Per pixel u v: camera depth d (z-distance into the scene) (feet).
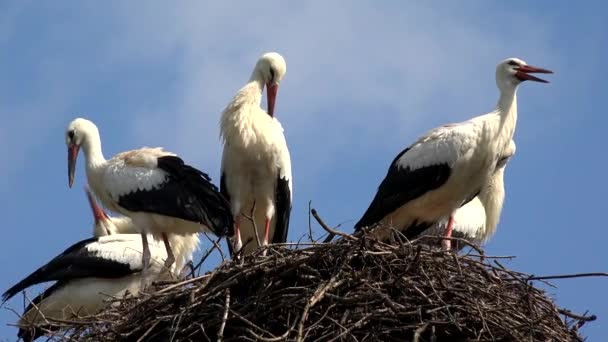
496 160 55.67
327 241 44.98
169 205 54.03
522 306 43.80
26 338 54.44
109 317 45.60
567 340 43.47
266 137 55.93
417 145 56.18
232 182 56.29
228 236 54.24
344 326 41.78
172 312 44.06
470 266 44.52
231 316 42.83
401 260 43.88
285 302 42.75
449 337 42.93
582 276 42.96
